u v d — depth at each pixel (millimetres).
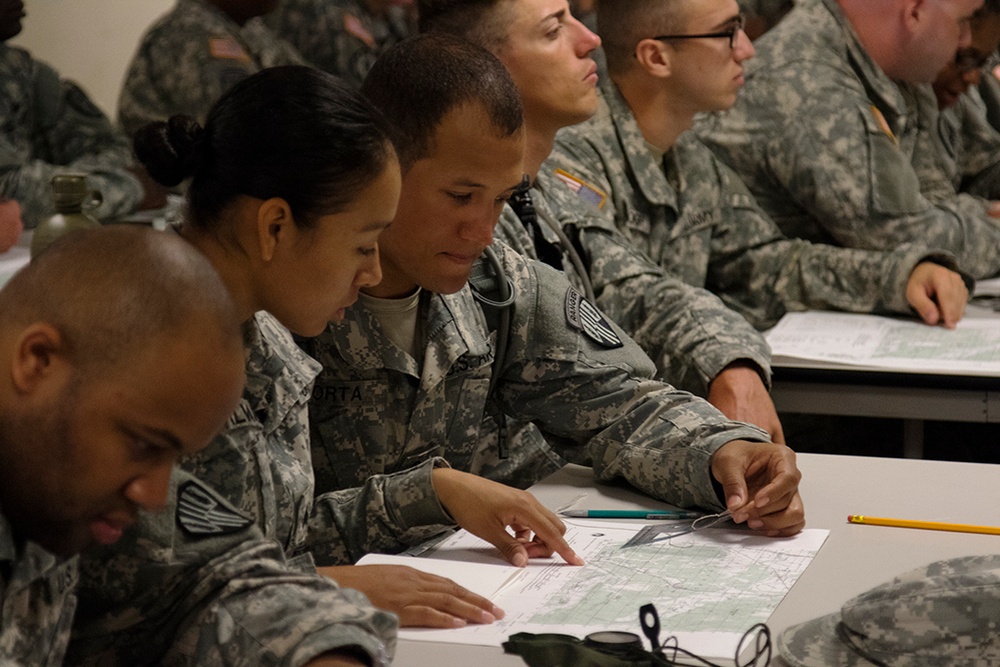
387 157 1507
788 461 1882
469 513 1789
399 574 1577
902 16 3816
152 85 4684
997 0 4027
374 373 2025
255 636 1225
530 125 2719
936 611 1337
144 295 1021
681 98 3256
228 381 1063
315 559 1856
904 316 3342
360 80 5547
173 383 1021
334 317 1571
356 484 2064
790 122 3604
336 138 1453
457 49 1899
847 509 1948
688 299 2877
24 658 1127
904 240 3553
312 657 1184
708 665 1395
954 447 3648
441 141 1859
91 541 1109
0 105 4086
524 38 2648
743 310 3523
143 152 1510
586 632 1491
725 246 3514
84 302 1018
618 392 2145
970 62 4121
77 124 4336
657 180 3293
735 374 2703
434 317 2053
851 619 1396
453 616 1531
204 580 1290
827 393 2871
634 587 1639
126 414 1017
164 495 1069
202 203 1507
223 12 4867
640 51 3221
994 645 1328
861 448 3623
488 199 1916
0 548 1069
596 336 2207
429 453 2096
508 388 2199
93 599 1311
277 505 1674
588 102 2703
